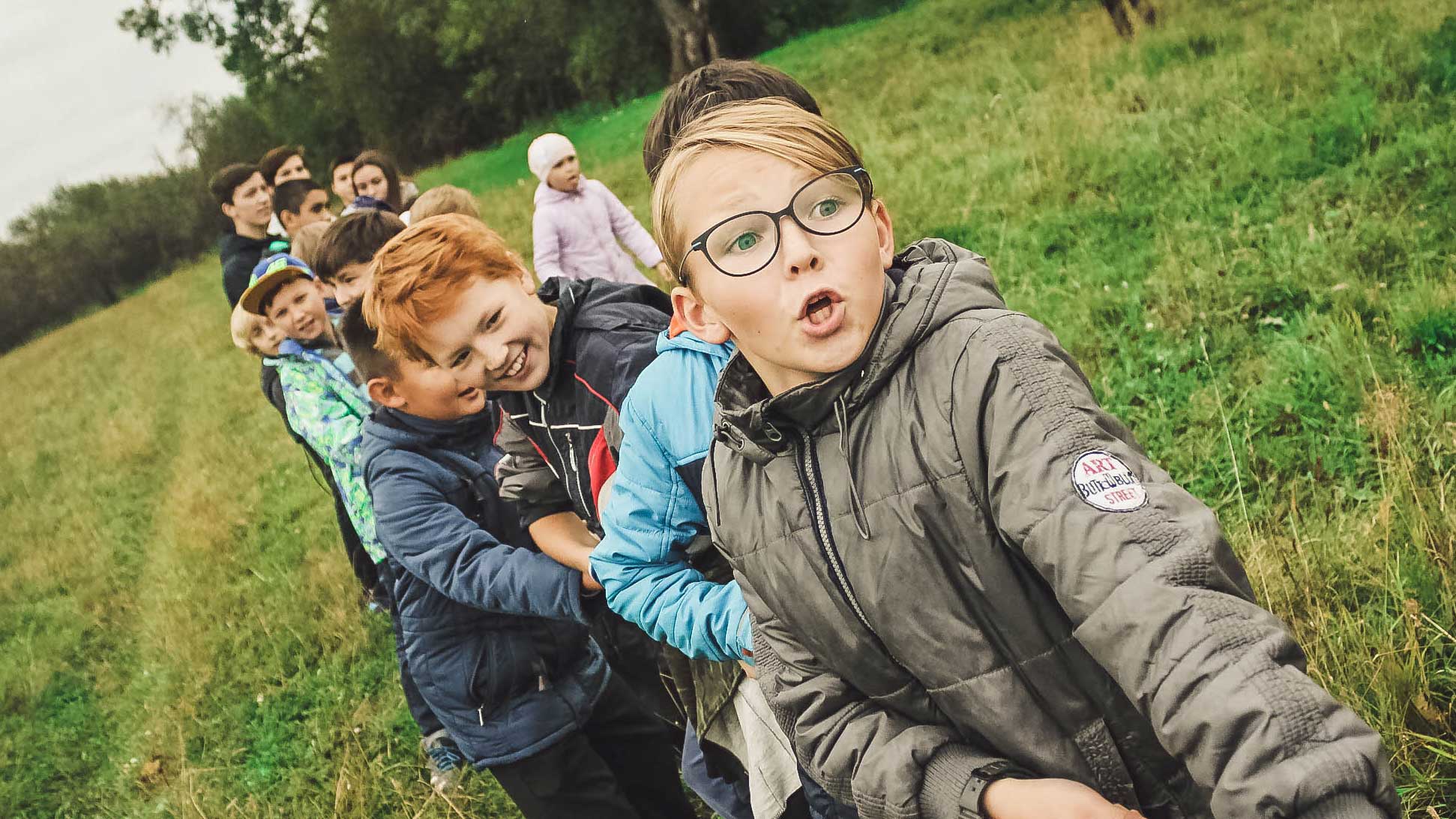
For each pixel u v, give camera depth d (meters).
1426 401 3.15
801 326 1.19
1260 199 5.04
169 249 61.56
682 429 1.76
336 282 3.57
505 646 2.62
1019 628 1.21
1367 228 4.26
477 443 2.70
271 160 6.27
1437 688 2.31
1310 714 0.89
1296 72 6.39
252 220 6.21
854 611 1.31
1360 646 2.37
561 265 5.44
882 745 1.34
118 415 15.05
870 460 1.25
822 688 1.41
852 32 21.59
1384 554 2.58
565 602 2.37
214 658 5.55
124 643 6.88
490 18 31.94
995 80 10.02
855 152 1.24
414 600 2.65
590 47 29.20
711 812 3.24
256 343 3.97
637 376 1.99
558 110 34.31
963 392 1.18
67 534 9.92
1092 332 4.45
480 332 2.07
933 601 1.23
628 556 1.85
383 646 5.02
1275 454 3.29
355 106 38.81
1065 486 1.07
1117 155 6.27
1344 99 5.60
